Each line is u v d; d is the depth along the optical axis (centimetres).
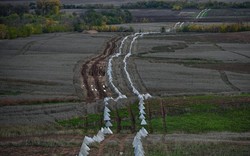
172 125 8738
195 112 9444
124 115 9294
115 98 10706
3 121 8931
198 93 11269
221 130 8525
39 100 10512
